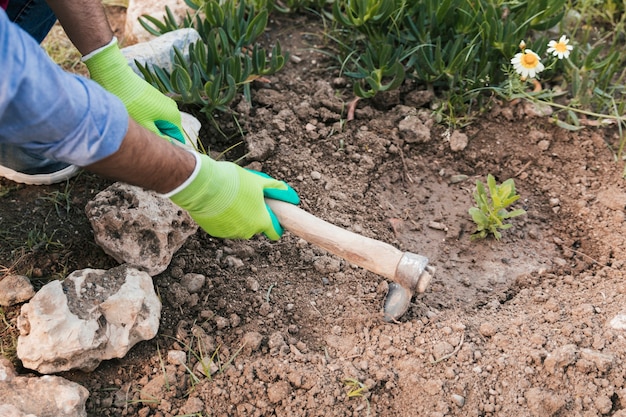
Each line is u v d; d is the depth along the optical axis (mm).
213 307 1412
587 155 1657
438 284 1481
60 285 1306
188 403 1280
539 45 1705
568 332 1343
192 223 1442
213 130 1661
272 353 1343
